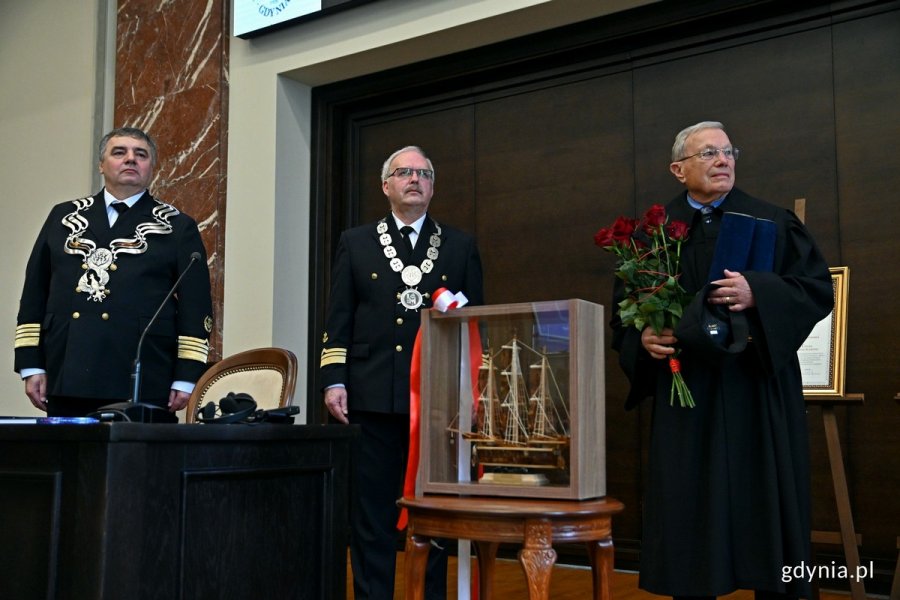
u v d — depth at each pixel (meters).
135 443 1.59
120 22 5.44
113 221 2.82
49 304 2.76
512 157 4.47
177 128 5.10
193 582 1.68
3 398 5.71
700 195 2.47
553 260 4.29
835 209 3.61
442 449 1.84
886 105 3.54
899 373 3.42
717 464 2.26
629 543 3.91
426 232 3.06
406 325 2.94
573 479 1.71
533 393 1.77
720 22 3.91
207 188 4.95
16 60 5.92
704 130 2.47
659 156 4.04
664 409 2.36
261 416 1.98
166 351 2.77
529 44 4.34
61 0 5.75
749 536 2.24
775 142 3.76
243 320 4.80
